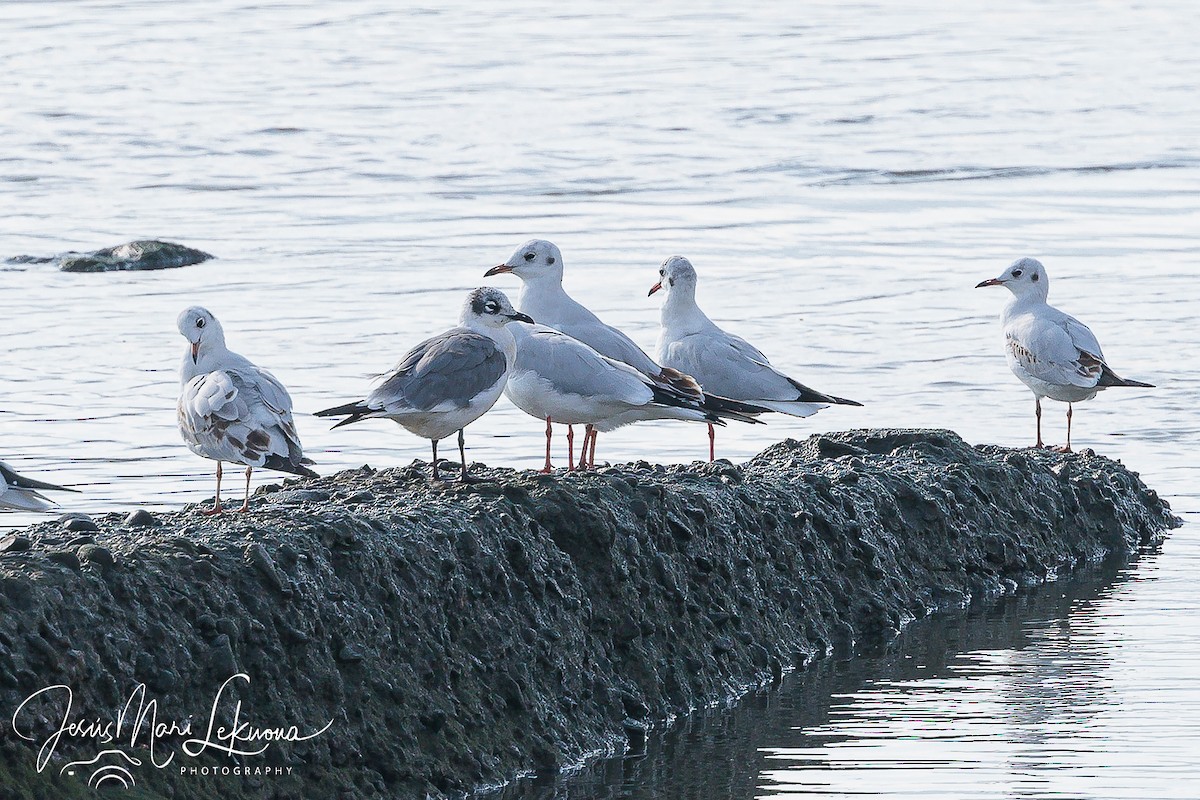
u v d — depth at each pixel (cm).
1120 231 3319
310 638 1068
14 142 4650
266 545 1109
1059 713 1224
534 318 1683
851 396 2173
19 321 2648
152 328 2586
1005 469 1703
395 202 3831
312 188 4034
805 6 7494
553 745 1147
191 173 4247
